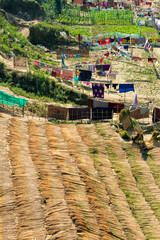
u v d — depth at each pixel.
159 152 32.69
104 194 26.39
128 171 30.27
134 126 36.44
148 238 23.31
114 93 55.34
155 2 121.62
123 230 23.39
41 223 21.25
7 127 31.41
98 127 35.50
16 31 76.00
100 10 102.50
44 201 23.03
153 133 34.34
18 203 22.48
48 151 29.80
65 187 25.22
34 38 78.25
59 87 49.28
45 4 95.00
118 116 40.34
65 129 34.50
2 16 78.31
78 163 29.33
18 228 20.64
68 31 82.56
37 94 47.03
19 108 39.31
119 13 99.94
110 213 24.42
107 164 30.47
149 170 30.50
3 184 23.81
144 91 58.31
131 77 64.19
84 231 21.19
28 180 24.80
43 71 54.97
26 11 90.25
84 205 23.83
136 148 33.12
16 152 28.03
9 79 47.38
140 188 28.52
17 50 62.69
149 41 78.12
